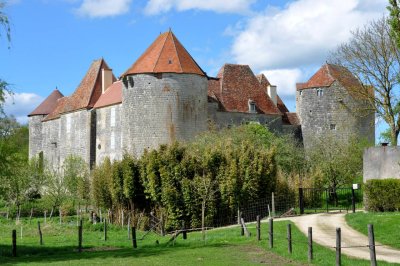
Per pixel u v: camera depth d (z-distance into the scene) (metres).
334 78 70.50
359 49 55.75
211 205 39.38
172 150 40.69
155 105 57.50
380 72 54.34
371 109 58.03
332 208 39.72
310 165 54.59
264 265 19.47
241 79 68.06
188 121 57.97
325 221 31.88
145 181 41.03
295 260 20.20
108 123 67.44
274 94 72.00
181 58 58.91
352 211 35.38
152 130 57.53
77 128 73.62
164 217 38.84
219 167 40.59
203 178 39.03
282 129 69.69
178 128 57.44
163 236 34.41
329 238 25.77
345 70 63.47
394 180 32.16
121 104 64.62
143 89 58.00
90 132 70.62
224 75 67.38
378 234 25.83
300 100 72.06
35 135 87.94
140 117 58.06
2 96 26.66
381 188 32.44
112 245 29.78
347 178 50.94
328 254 20.98
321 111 70.56
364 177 35.41
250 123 58.62
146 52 60.41
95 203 47.22
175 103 57.47
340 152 53.59
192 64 59.22
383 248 22.97
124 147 59.28
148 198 41.25
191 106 58.16
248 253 22.47
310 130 70.94
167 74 57.56
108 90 70.81
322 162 52.19
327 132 66.69
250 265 19.48
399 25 35.56
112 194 43.28
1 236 38.34
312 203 41.53
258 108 66.38
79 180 55.78
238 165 40.81
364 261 19.39
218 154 40.72
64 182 59.44
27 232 40.06
